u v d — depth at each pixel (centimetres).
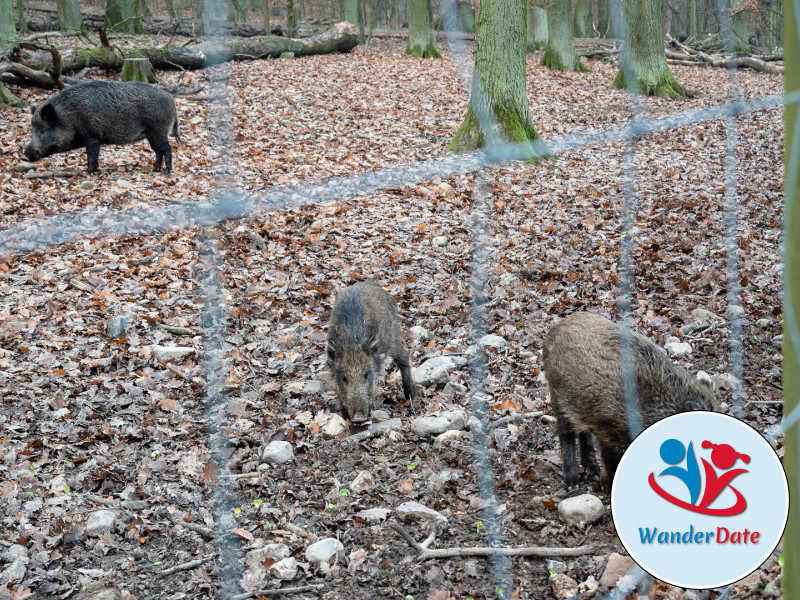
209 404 506
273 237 927
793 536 185
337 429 521
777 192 1062
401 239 927
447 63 2817
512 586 348
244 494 455
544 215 987
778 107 1750
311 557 388
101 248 909
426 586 367
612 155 1317
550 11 2731
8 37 1925
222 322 659
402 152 1341
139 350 659
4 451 505
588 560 364
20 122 1538
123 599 370
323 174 1175
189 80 2053
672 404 371
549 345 424
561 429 422
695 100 1967
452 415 512
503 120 1191
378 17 5081
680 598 324
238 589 371
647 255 820
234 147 1358
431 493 441
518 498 428
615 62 2922
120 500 456
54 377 616
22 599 369
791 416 180
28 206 1034
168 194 1107
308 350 655
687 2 4153
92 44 2234
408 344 655
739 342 311
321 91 2042
